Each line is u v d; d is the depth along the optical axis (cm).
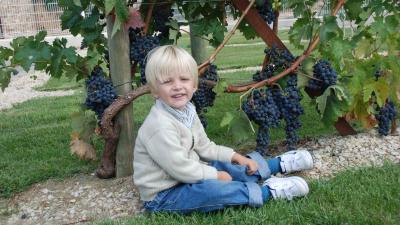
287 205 297
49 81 971
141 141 299
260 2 384
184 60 296
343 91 371
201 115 380
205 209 294
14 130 566
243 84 381
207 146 326
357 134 421
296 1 368
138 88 347
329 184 323
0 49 355
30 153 460
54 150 464
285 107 380
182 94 297
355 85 385
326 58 391
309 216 284
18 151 469
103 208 325
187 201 292
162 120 294
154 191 298
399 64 394
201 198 290
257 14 385
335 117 379
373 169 345
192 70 299
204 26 393
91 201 336
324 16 362
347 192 309
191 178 291
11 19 1747
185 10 395
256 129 489
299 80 381
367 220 276
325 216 279
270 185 307
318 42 376
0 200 357
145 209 315
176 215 296
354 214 282
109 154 365
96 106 356
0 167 421
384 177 329
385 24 386
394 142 399
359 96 398
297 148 404
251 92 372
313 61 382
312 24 376
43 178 388
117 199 334
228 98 645
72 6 352
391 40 406
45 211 330
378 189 311
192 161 293
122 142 360
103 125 347
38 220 320
